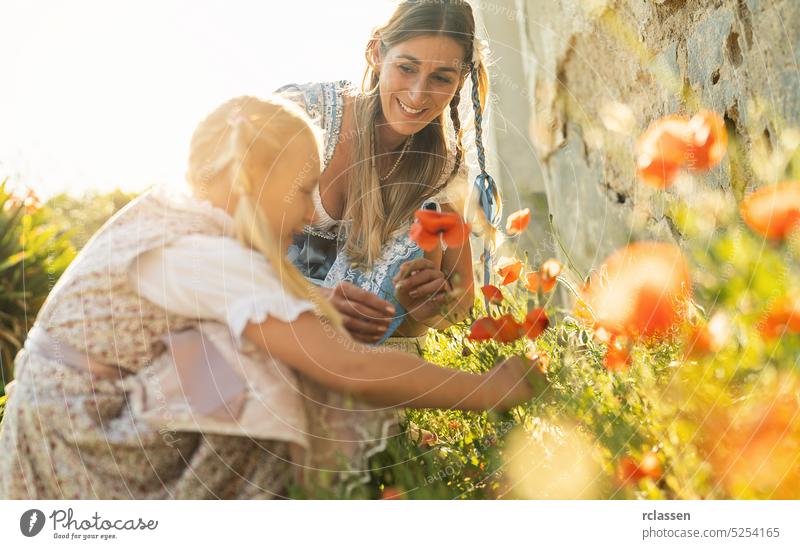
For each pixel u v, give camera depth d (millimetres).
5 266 2646
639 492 1148
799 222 1087
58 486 1284
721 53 1674
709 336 1160
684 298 1318
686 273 1335
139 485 1294
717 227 1532
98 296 1312
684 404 1113
